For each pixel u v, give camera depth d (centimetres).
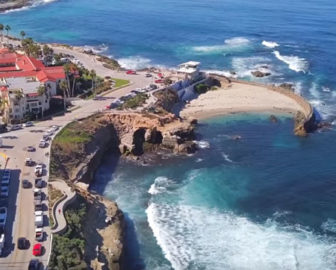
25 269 8456
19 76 17400
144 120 15188
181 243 10719
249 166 14188
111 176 13600
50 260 8656
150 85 18438
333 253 10419
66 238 9356
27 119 14975
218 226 11331
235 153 14975
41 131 14212
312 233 11131
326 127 16875
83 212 10512
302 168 14125
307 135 16200
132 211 11881
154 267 10000
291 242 10775
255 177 13562
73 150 13225
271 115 17750
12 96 14900
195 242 10750
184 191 12800
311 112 17200
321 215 11850
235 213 11875
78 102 16675
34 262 8494
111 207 11344
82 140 13688
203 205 12181
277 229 11262
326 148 15375
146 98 17075
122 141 15175
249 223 11475
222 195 12650
